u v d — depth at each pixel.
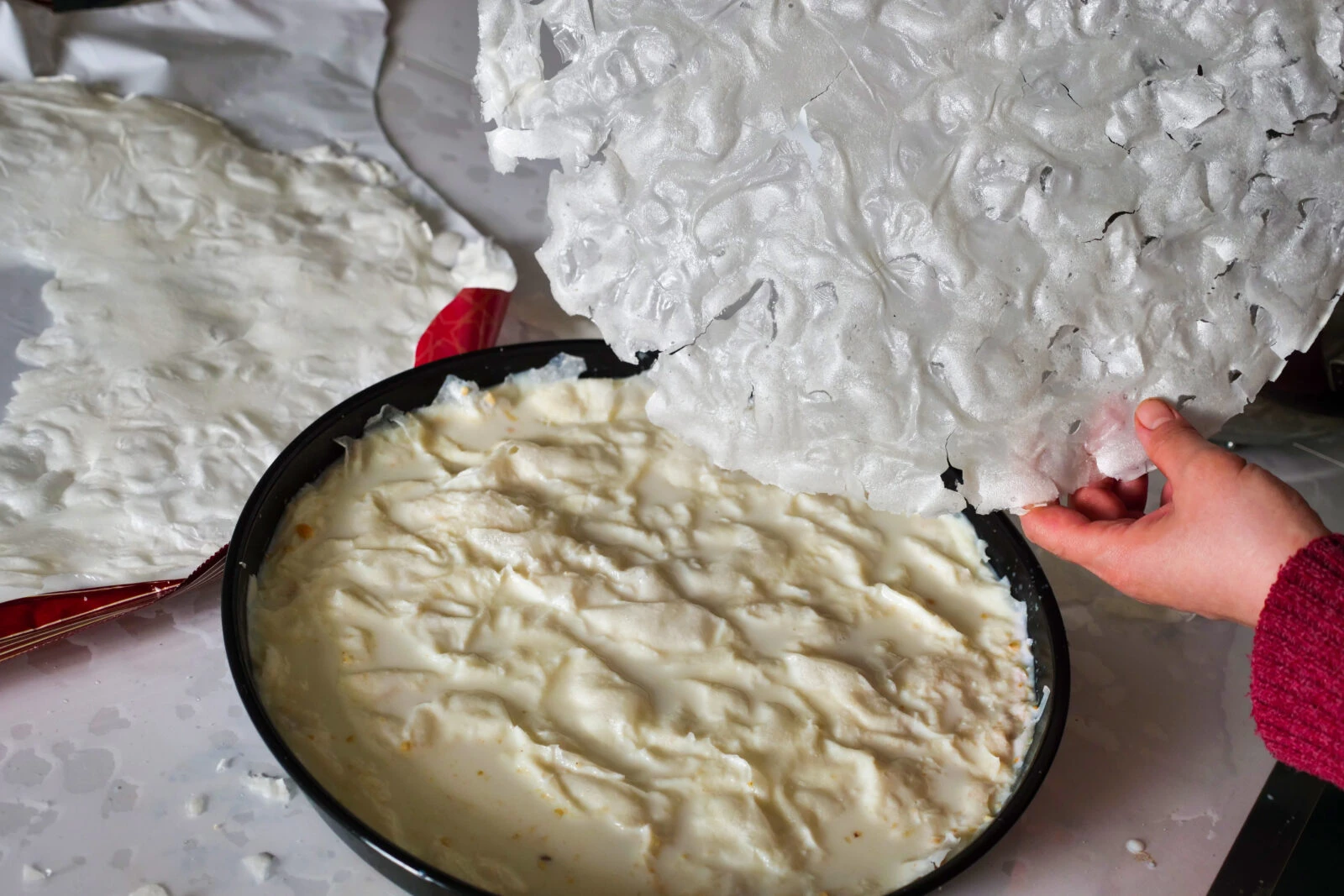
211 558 0.84
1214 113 0.56
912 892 0.60
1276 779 0.84
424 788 0.70
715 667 0.79
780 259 0.58
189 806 0.74
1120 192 0.57
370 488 0.90
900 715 0.77
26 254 1.15
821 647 0.81
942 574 0.89
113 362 1.05
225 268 1.18
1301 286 0.62
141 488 0.94
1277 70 0.55
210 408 1.03
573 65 0.59
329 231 1.25
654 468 0.96
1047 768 0.69
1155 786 0.83
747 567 0.87
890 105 0.56
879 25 0.55
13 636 0.78
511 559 0.85
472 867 0.66
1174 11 0.55
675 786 0.71
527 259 1.29
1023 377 0.61
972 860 0.63
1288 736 0.62
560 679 0.77
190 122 1.34
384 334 1.14
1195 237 0.60
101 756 0.77
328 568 0.83
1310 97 0.56
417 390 0.95
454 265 1.24
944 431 0.63
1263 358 0.65
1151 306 0.61
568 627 0.81
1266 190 0.59
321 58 1.52
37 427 0.98
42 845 0.71
